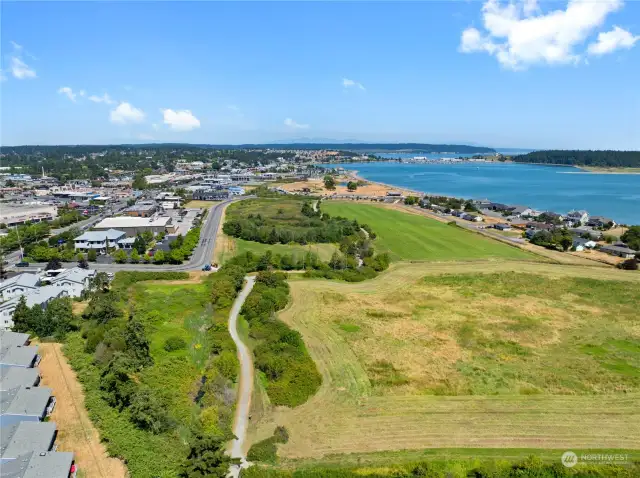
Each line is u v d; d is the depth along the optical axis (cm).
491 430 4925
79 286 8788
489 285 9975
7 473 3769
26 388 5016
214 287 8994
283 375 5916
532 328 7675
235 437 4750
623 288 9775
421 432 4878
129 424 4838
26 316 6988
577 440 4769
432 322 7912
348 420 5094
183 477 4050
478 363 6450
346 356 6625
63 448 4438
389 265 11581
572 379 6012
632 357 6681
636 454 4541
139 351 6147
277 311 8319
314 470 4194
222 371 6000
